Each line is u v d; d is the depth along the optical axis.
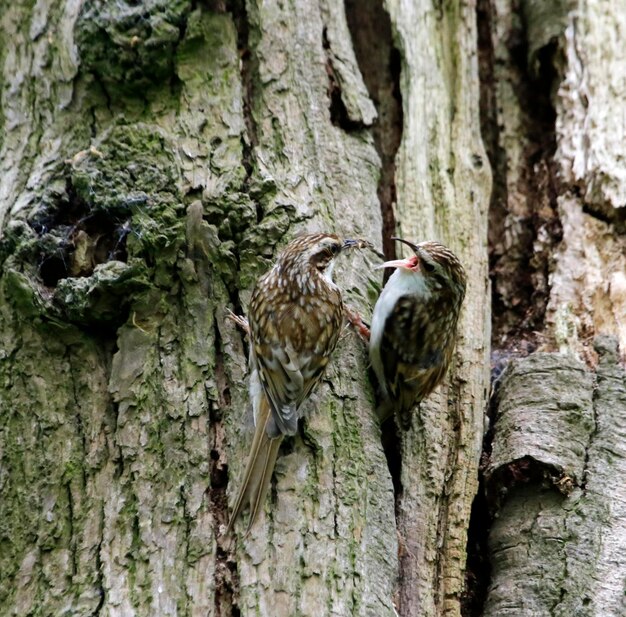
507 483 7.10
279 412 6.24
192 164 7.30
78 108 7.71
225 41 7.98
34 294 6.68
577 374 7.47
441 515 7.09
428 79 8.91
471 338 7.93
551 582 6.51
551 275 8.47
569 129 8.99
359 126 8.19
